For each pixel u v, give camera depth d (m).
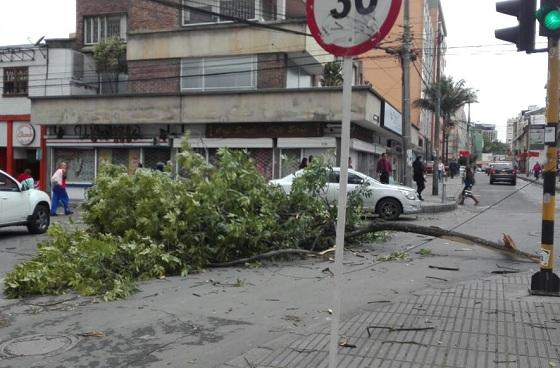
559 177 46.28
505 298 6.69
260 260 9.23
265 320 5.99
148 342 5.32
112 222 9.08
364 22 3.52
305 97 21.95
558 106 6.56
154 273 8.18
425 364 4.58
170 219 8.47
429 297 6.79
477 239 9.92
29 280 7.12
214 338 5.41
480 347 4.97
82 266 7.61
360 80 33.66
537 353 4.81
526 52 6.71
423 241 11.91
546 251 6.81
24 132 27.62
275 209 9.84
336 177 15.09
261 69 23.69
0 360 4.88
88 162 26.19
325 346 5.05
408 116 21.83
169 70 24.98
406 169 21.73
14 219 13.33
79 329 5.73
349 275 8.35
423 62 59.06
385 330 5.48
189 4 24.67
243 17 24.05
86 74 27.91
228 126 23.59
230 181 9.65
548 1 6.29
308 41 23.16
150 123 24.28
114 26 27.56
